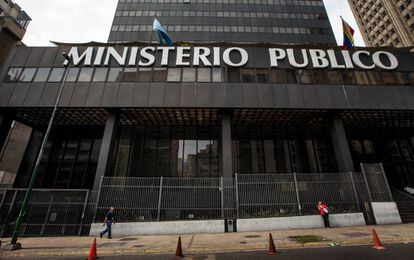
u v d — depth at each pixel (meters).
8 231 13.53
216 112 18.84
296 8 44.41
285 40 40.88
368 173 15.37
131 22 41.19
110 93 17.83
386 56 19.94
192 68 18.88
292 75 18.84
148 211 14.04
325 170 20.62
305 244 9.52
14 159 30.52
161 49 19.61
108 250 9.50
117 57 19.03
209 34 40.69
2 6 38.94
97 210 13.97
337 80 18.77
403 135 23.53
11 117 18.41
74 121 21.39
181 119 20.38
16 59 19.08
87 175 21.22
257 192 14.54
